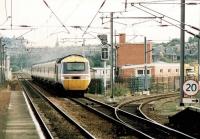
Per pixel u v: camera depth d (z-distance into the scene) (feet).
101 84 203.92
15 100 150.00
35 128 79.77
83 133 79.10
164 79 294.66
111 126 91.15
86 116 112.37
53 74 203.62
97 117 109.91
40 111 122.11
